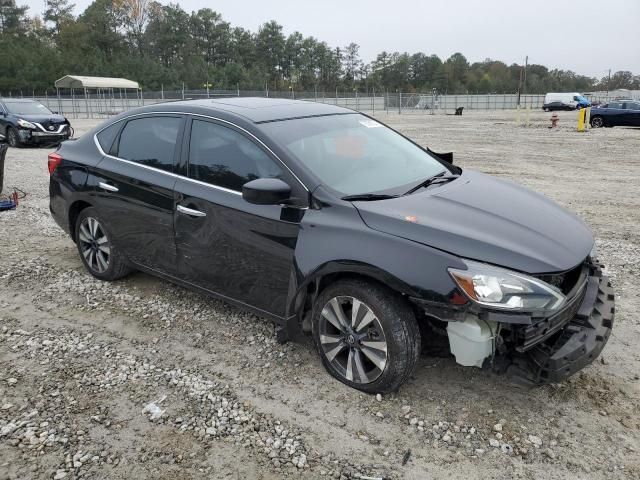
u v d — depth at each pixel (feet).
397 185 12.64
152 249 14.87
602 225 24.16
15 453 9.66
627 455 9.45
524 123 99.86
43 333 14.11
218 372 12.15
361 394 11.20
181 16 380.37
